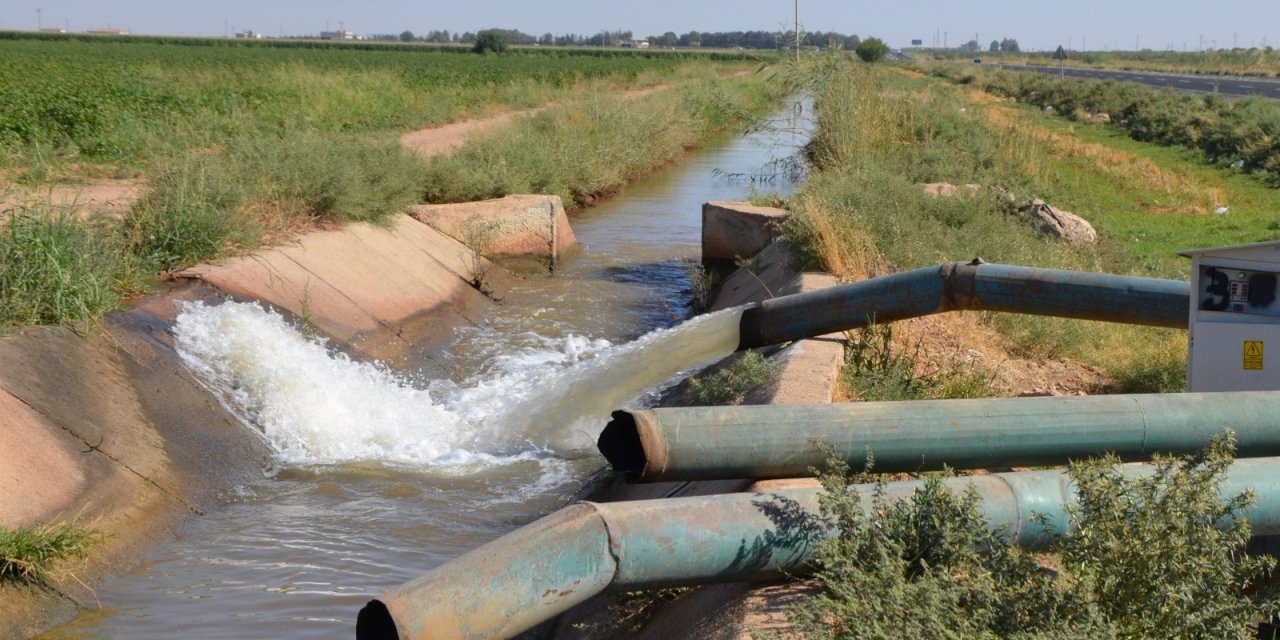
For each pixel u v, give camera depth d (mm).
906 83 53938
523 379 11805
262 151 14680
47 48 67000
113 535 7148
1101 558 4066
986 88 70500
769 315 9328
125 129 19859
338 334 11430
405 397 10539
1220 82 80312
